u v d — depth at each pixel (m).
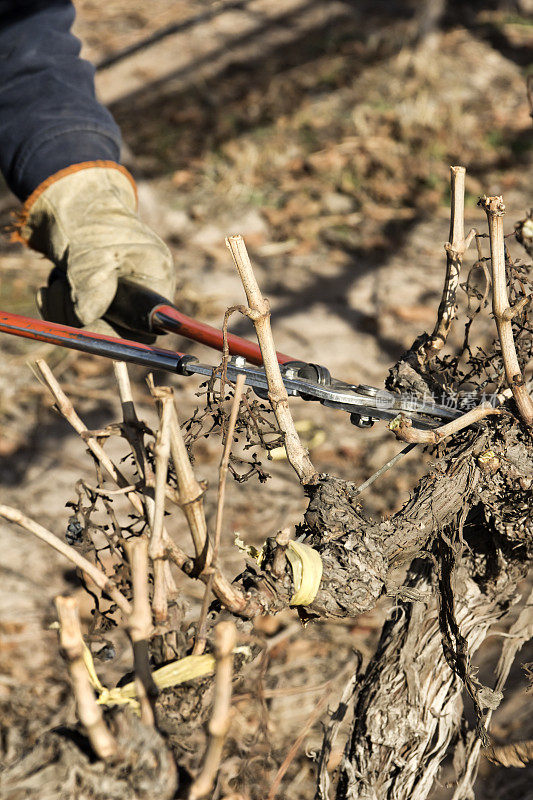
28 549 3.22
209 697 1.01
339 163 5.98
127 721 0.90
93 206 2.00
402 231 5.34
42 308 2.07
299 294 4.81
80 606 2.92
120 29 8.37
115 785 0.88
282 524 3.25
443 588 1.30
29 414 3.94
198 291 4.78
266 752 1.13
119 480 1.08
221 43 7.96
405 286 4.82
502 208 1.17
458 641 1.30
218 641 0.76
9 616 2.92
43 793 0.87
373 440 3.74
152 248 1.88
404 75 7.11
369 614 2.95
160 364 1.36
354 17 8.22
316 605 1.11
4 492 3.50
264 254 5.22
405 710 1.43
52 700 2.56
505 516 1.32
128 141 6.53
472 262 4.77
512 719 2.38
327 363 4.23
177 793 0.91
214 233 5.43
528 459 1.29
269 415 3.81
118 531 1.04
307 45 7.81
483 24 7.92
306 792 2.19
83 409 3.95
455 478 1.29
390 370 1.43
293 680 2.67
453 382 1.45
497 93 6.88
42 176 2.04
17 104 2.13
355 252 5.20
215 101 6.99
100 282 1.84
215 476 3.50
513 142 6.16
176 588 1.06
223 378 1.18
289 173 6.03
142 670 0.92
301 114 6.66
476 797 2.28
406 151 6.10
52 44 2.23
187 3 8.89
